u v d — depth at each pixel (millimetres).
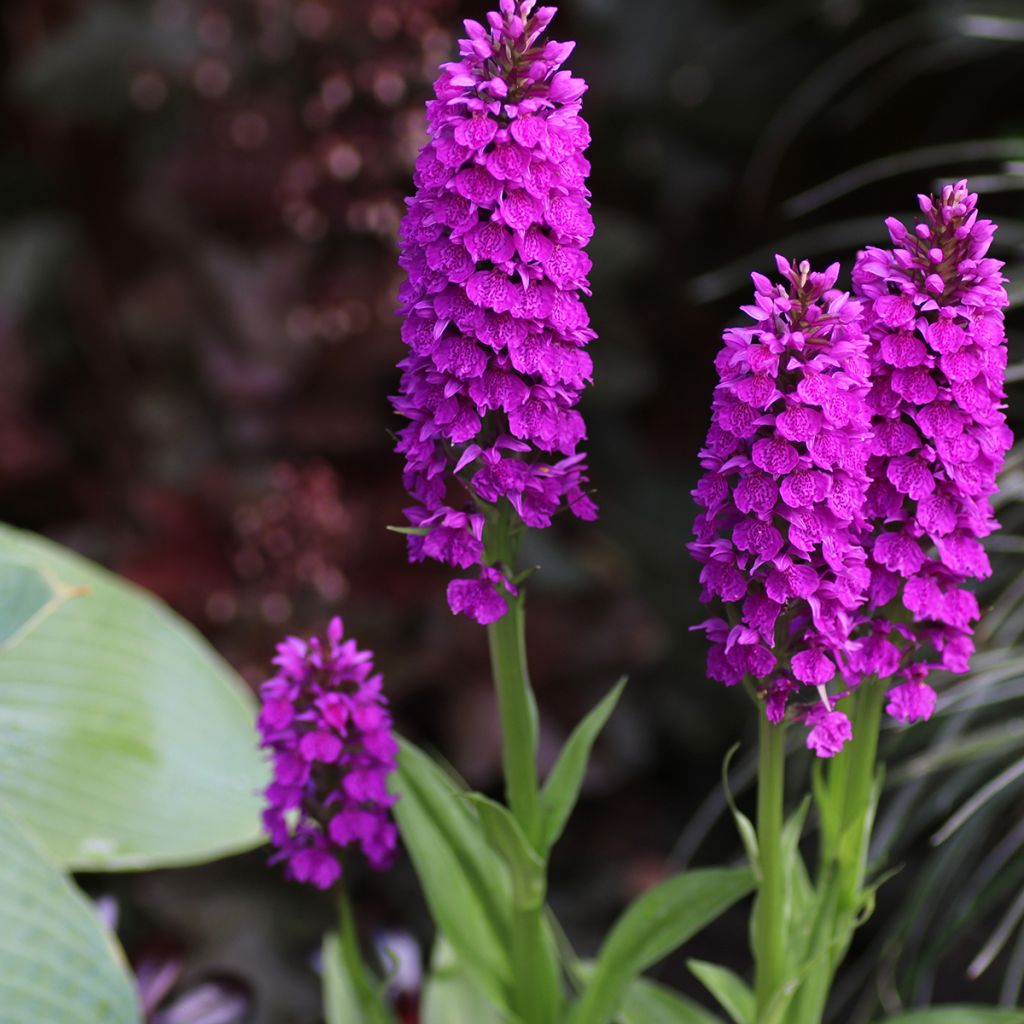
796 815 992
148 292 1870
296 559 1580
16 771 1130
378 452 1760
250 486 1653
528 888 996
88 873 1450
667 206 2080
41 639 1162
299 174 1730
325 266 1812
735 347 896
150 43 2055
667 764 1886
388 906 1481
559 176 900
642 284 2086
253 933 1395
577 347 921
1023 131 1616
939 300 895
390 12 1689
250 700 1203
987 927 1464
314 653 977
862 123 1917
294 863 989
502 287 901
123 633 1175
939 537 908
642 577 1913
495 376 915
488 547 958
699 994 1548
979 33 1507
